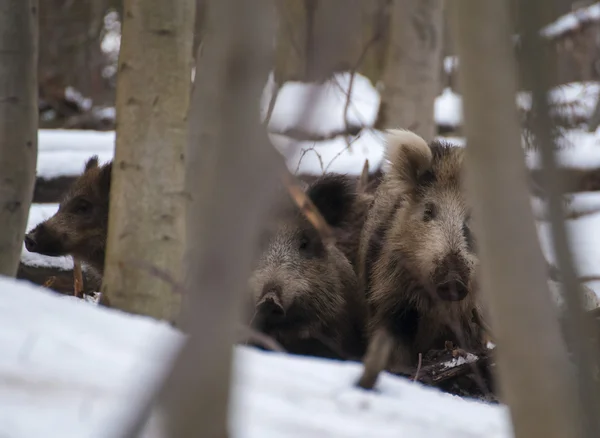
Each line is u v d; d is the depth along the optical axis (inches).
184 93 447.8
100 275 615.8
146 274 433.4
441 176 501.4
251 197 136.3
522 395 172.4
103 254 605.6
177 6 446.3
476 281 475.8
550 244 188.1
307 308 505.0
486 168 169.2
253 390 258.4
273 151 137.6
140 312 432.5
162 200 439.2
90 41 1470.2
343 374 294.5
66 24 1550.2
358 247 558.3
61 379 232.4
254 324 477.1
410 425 246.4
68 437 195.8
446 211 481.4
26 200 478.0
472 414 280.2
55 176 762.2
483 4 166.6
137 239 437.4
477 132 168.9
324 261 521.3
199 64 433.7
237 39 133.7
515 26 176.7
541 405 171.3
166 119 442.0
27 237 598.5
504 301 171.2
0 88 468.4
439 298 466.9
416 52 867.4
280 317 483.2
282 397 254.4
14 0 466.6
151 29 442.9
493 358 422.9
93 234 601.9
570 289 174.9
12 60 469.4
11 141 468.8
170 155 441.7
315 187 537.6
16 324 273.7
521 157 169.3
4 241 470.0
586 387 179.6
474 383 424.2
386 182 529.3
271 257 507.5
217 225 136.7
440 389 427.5
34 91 479.2
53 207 736.3
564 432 171.3
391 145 515.5
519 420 173.2
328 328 513.3
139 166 439.8
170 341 243.4
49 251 595.8
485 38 166.7
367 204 572.7
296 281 502.0
